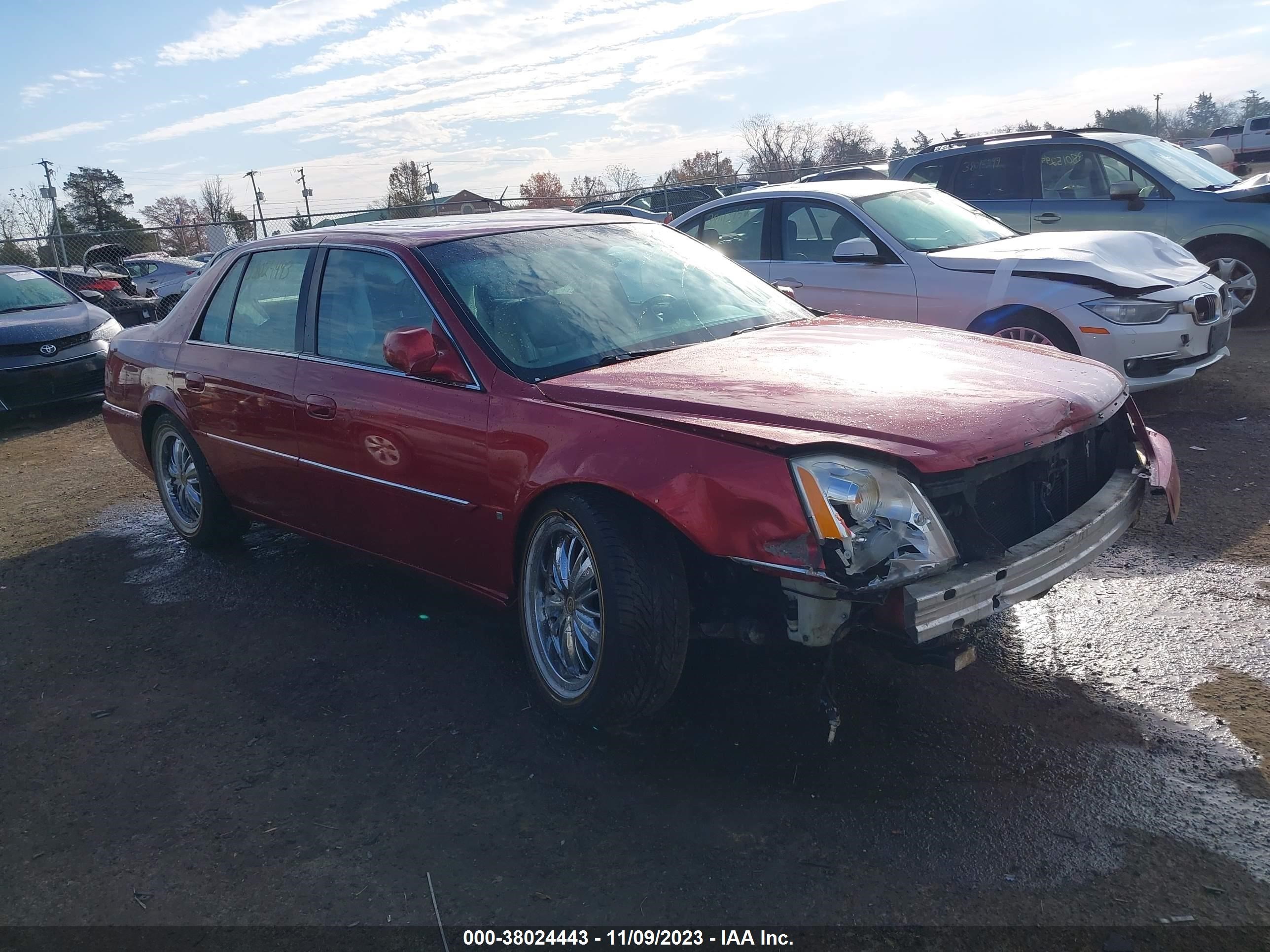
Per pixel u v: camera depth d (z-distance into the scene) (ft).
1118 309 19.98
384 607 14.80
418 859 8.98
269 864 9.07
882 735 10.38
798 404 9.73
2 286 35.22
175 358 16.57
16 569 17.88
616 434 9.97
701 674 11.84
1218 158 55.06
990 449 9.12
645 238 14.75
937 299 22.04
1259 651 11.59
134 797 10.36
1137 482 11.18
